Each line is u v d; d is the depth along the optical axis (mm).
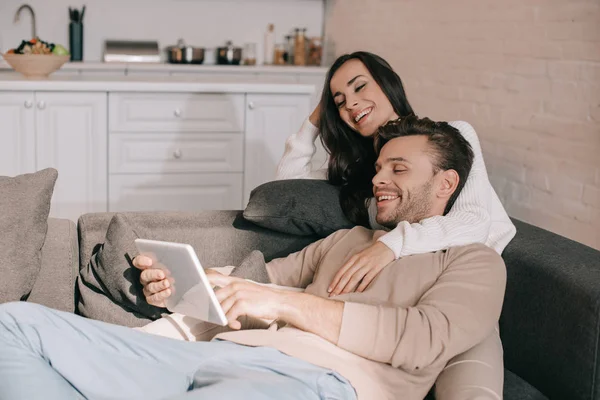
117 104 3475
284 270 2049
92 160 3498
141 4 5848
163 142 3566
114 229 1908
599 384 1646
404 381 1637
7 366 1420
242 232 2189
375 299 1780
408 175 1928
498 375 1675
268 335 1628
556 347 1744
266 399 1381
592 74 2898
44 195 1899
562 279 1747
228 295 1662
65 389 1473
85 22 5773
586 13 2928
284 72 5805
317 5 6219
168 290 1693
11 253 1780
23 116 3381
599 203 2867
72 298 1964
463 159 1958
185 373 1512
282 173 2504
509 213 3484
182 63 5723
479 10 3740
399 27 4750
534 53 3277
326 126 2379
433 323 1618
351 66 2289
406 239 1824
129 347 1516
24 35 5672
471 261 1755
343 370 1552
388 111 2289
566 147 3061
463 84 3928
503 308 1931
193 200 3662
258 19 6125
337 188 2285
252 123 3652
